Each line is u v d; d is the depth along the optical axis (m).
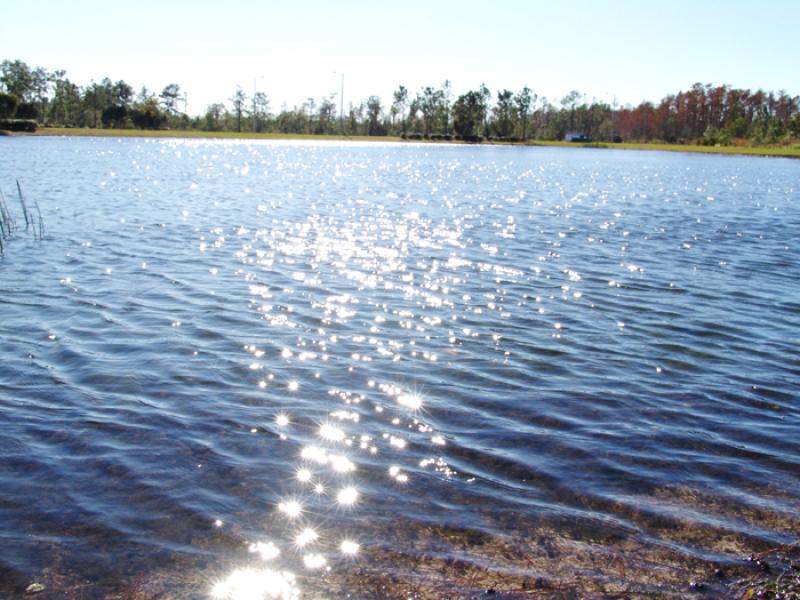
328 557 5.98
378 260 18.31
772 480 7.43
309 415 8.74
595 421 8.80
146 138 112.75
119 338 11.45
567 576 5.77
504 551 6.09
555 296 15.02
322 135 145.38
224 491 6.95
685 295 15.34
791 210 33.09
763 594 5.50
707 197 39.59
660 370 10.70
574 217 28.80
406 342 11.69
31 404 8.82
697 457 7.91
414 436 8.26
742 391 9.92
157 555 5.93
